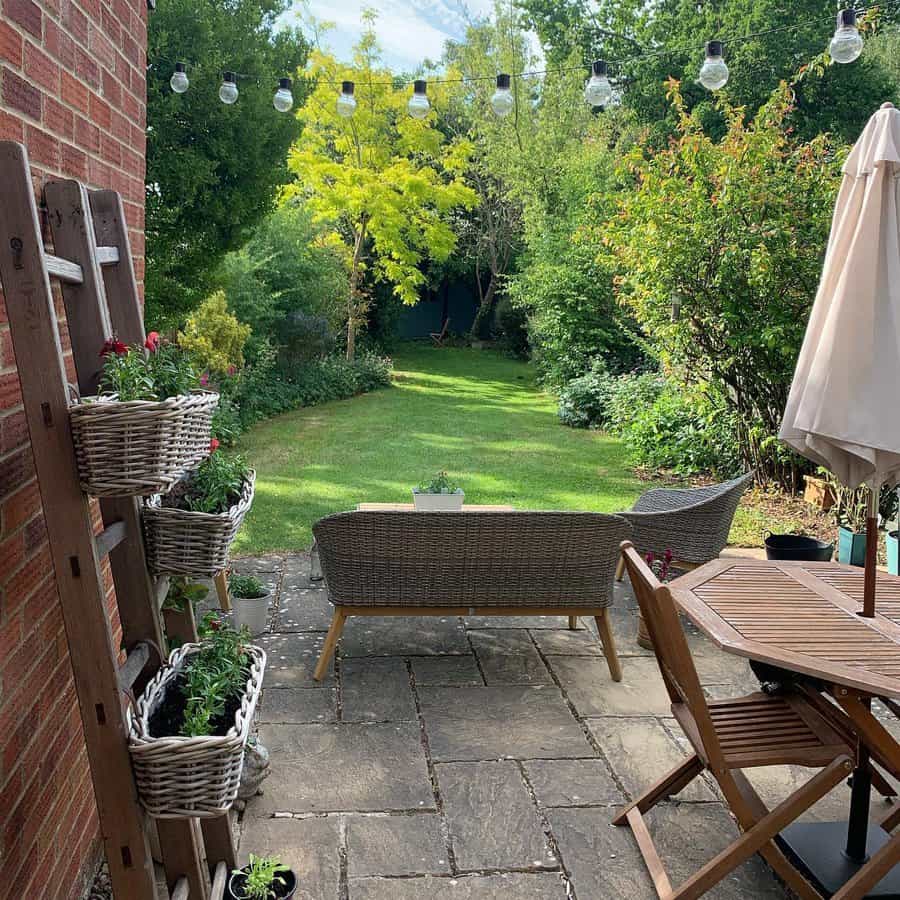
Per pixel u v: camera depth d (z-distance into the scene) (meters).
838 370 2.34
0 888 1.64
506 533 3.50
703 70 4.12
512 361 19.48
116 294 2.03
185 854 1.95
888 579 2.85
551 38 17.73
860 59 13.71
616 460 8.91
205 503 2.03
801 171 6.82
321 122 14.41
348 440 9.65
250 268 11.34
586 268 12.09
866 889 2.16
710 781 2.90
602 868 2.41
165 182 6.92
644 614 2.59
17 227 1.44
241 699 1.81
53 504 1.52
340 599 3.58
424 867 2.39
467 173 20.83
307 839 2.50
